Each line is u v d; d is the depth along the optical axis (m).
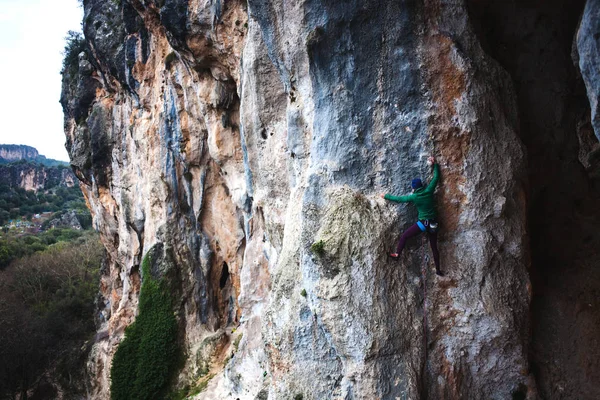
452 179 6.77
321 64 7.22
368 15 6.72
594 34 4.27
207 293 17.83
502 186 6.72
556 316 7.64
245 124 10.50
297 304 7.70
